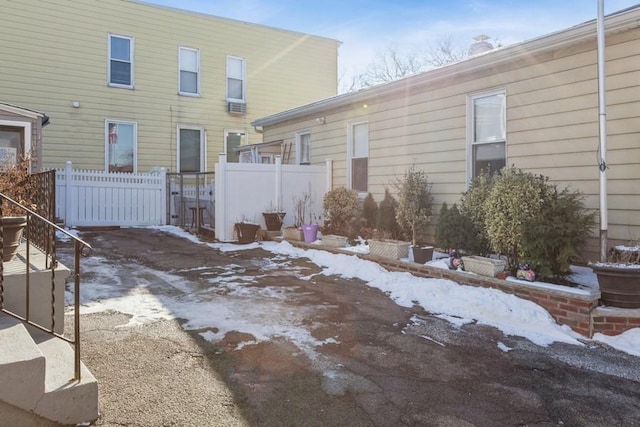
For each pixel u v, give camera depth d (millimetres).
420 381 3471
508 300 5152
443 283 5957
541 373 3672
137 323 4523
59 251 8484
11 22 12812
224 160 10055
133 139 14711
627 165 5812
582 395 3301
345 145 10672
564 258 5164
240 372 3521
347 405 3070
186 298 5512
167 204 13242
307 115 11859
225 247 9391
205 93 15961
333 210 9523
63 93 13547
